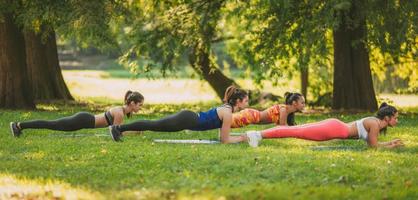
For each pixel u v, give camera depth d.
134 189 9.66
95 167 11.33
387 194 9.38
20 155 12.71
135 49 26.92
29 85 26.05
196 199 8.93
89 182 10.17
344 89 26.55
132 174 10.72
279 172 10.61
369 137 13.80
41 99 31.31
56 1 22.86
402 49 26.36
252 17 25.31
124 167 11.27
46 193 9.37
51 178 10.46
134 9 28.27
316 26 23.16
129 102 15.42
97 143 14.05
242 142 14.34
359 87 26.44
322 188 9.61
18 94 25.66
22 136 15.40
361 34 25.89
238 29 32.19
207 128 14.39
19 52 25.70
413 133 16.84
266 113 15.54
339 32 26.45
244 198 9.03
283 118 15.47
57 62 32.22
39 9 22.97
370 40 24.02
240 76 34.88
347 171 10.68
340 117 22.86
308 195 9.21
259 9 24.55
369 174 10.55
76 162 11.83
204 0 26.34
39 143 14.15
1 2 23.66
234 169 10.85
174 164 11.41
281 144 14.13
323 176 10.44
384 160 11.73
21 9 24.05
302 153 12.36
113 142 14.22
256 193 9.24
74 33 24.84
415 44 25.55
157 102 38.53
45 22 25.42
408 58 29.92
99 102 35.81
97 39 24.38
